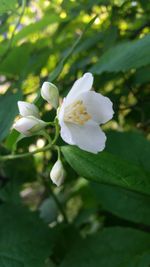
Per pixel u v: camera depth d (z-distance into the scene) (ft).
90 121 0.31
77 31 0.58
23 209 0.41
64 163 0.47
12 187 0.50
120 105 0.51
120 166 0.30
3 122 0.37
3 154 0.44
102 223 0.56
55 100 0.31
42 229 0.40
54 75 0.35
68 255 0.37
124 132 0.37
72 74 0.50
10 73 0.52
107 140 0.37
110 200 0.37
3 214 0.41
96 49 0.54
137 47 0.38
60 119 0.28
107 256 0.36
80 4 0.50
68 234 0.46
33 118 0.30
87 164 0.31
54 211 0.57
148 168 0.35
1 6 0.40
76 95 0.29
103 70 0.39
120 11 0.50
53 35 0.57
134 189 0.30
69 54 0.35
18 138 0.34
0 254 0.38
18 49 0.49
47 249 0.38
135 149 0.36
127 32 0.54
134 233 0.37
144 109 0.49
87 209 0.56
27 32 0.48
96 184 0.38
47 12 0.58
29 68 0.50
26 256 0.37
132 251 0.36
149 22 0.52
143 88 0.52
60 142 0.40
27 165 0.51
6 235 0.39
